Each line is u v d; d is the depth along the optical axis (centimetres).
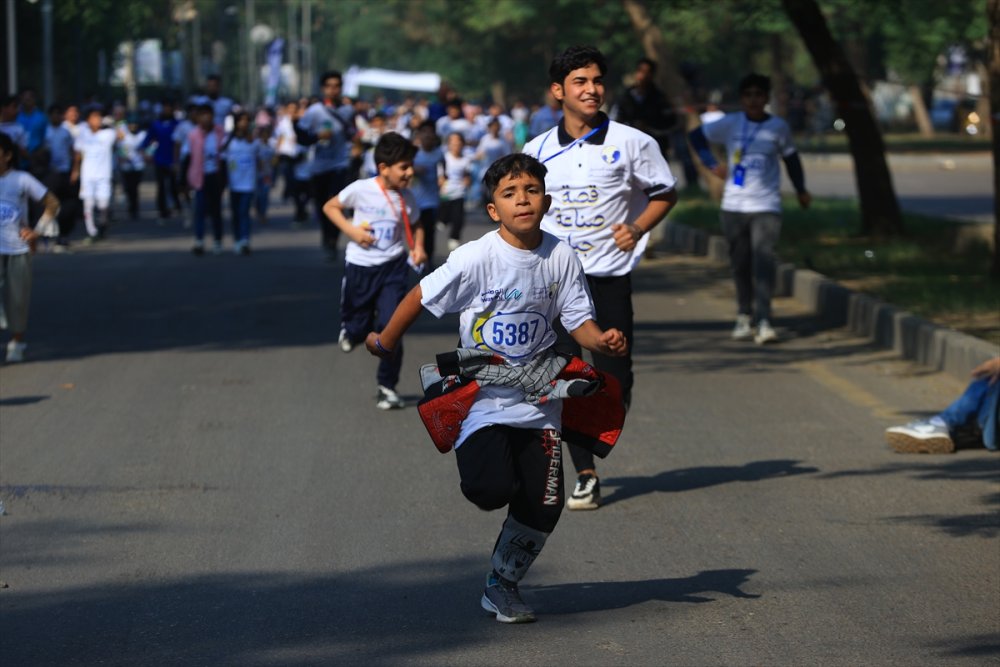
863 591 832
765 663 718
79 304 2059
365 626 771
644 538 942
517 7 6631
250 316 1941
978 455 1177
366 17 12125
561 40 6981
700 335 1797
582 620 782
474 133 3994
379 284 1349
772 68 6962
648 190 1021
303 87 14750
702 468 1129
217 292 2189
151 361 1600
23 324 1592
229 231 3388
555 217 1025
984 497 1043
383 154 1323
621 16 5984
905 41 5675
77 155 2833
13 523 969
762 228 1711
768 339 1719
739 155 1709
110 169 3095
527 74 10150
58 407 1354
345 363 1590
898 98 9900
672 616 788
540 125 2769
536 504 764
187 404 1366
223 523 970
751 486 1073
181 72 9919
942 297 1811
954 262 2238
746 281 1758
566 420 798
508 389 754
